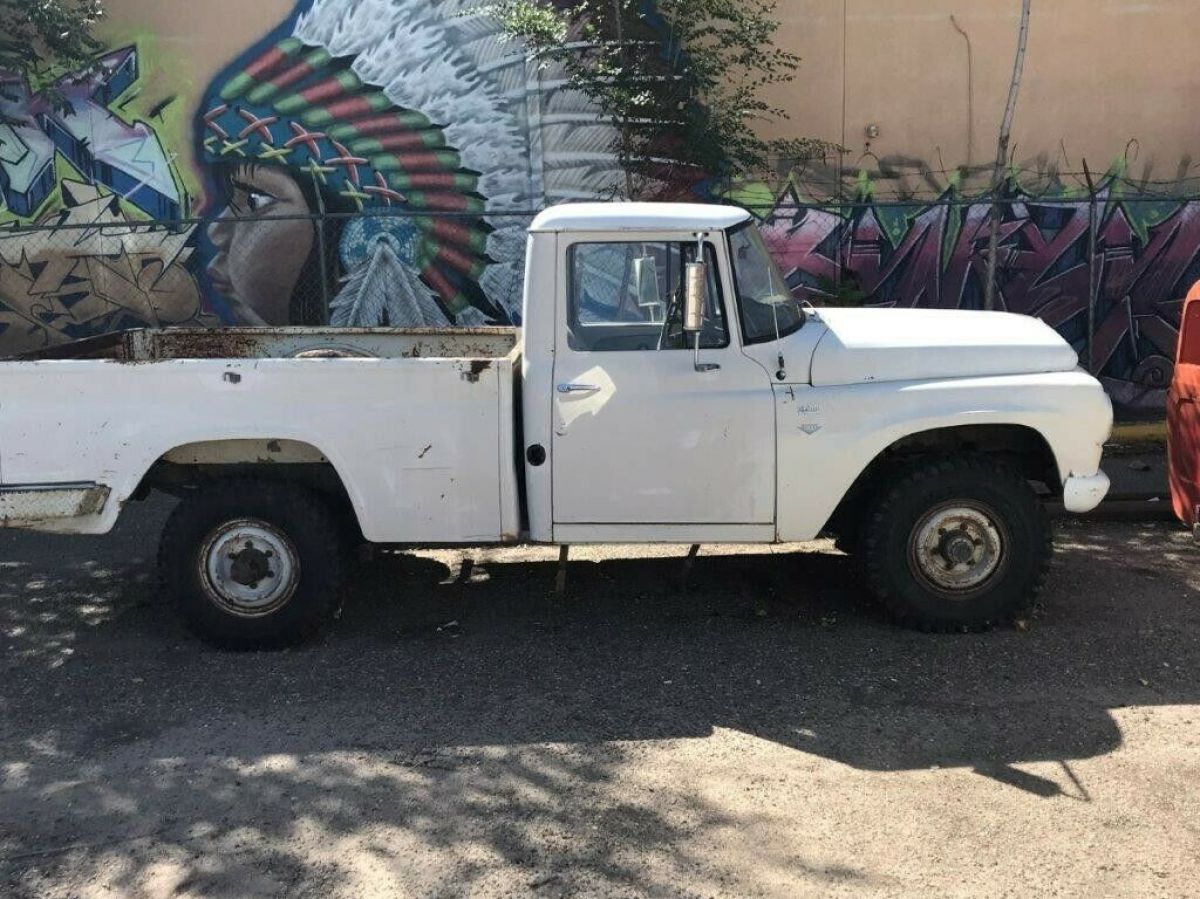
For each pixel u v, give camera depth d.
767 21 9.45
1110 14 10.50
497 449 4.93
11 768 4.02
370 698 4.60
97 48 10.47
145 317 11.08
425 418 4.91
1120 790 3.72
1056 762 3.94
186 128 10.81
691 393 4.93
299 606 5.07
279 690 4.70
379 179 10.85
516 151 10.70
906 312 5.69
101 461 4.92
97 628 5.50
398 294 10.98
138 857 3.41
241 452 5.08
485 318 10.98
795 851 3.38
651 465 4.96
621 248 4.94
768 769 3.91
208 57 10.72
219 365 4.88
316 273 11.00
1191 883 3.18
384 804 3.71
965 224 10.71
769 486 4.98
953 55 10.58
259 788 3.83
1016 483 5.03
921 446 5.34
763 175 10.70
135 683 4.79
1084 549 6.67
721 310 4.93
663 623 5.44
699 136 9.37
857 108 10.65
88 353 6.30
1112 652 4.97
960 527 5.10
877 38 10.55
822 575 6.14
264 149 10.84
